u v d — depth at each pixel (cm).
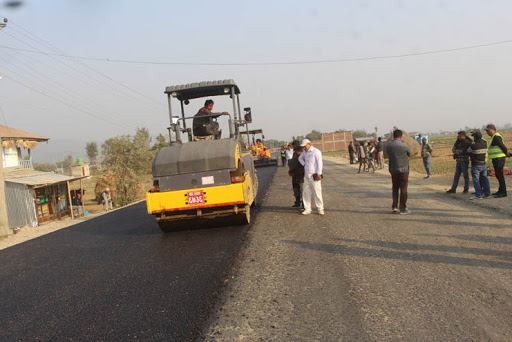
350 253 584
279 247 648
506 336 323
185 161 793
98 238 926
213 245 709
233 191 784
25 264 735
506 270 474
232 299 442
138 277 561
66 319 432
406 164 862
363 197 1166
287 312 396
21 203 2272
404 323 355
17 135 3011
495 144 990
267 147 4119
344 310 391
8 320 450
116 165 3134
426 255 552
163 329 381
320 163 910
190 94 1021
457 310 375
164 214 811
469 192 1130
